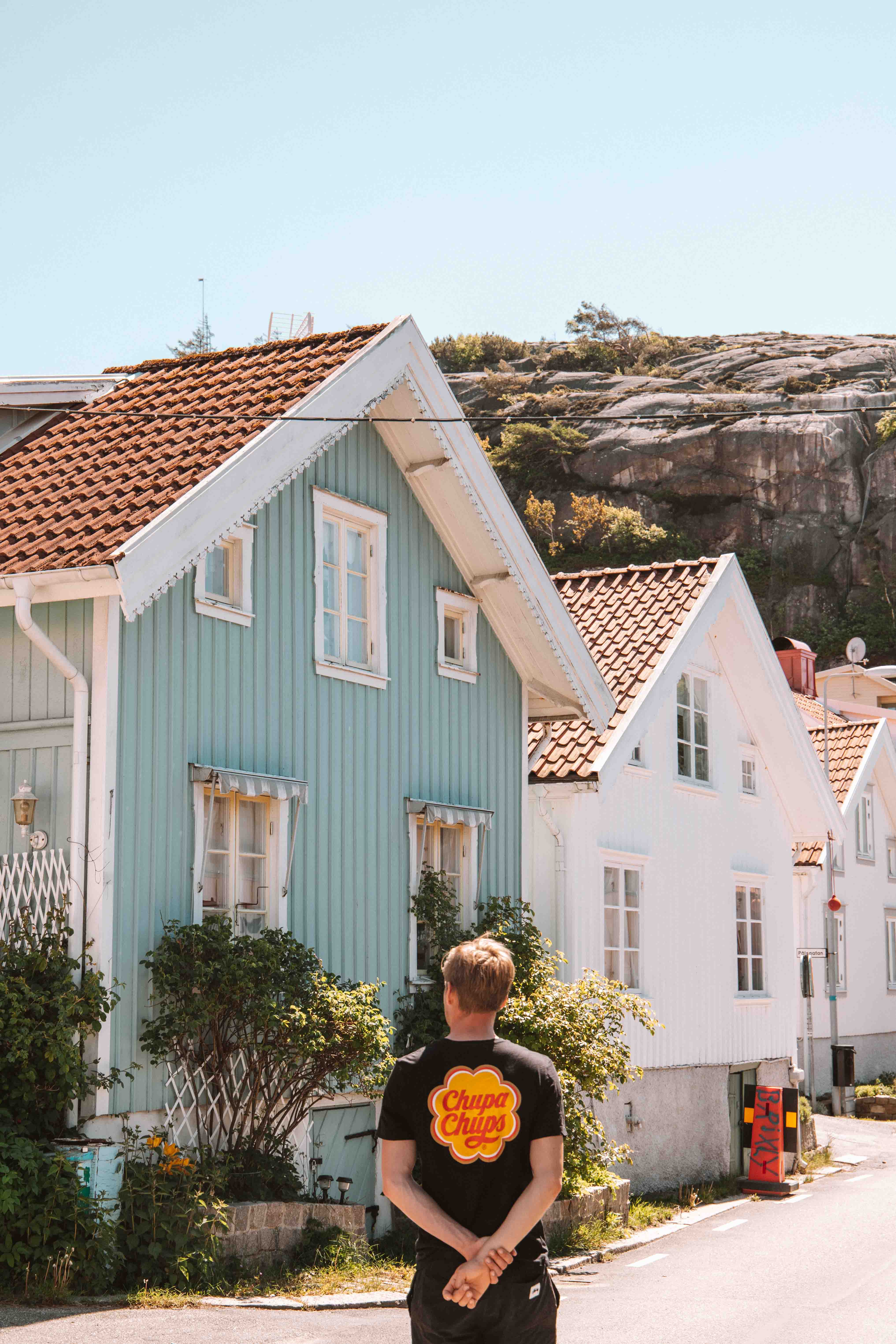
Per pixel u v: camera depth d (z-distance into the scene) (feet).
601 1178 46.16
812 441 221.25
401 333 44.16
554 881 54.08
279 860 39.32
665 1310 33.22
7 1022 30.50
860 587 217.36
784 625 216.33
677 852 62.80
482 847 49.34
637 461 231.09
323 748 41.96
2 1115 30.42
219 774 36.50
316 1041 34.47
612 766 54.49
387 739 45.16
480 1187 13.46
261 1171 34.86
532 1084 13.66
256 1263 33.06
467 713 49.88
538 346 330.34
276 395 40.93
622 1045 46.29
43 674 34.63
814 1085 93.35
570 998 45.32
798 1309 33.50
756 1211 54.80
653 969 59.72
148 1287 30.17
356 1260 35.24
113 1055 32.63
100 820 33.14
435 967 45.27
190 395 43.57
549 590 51.01
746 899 70.03
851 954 107.34
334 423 40.65
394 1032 43.98
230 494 36.06
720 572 65.21
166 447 39.27
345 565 44.27
